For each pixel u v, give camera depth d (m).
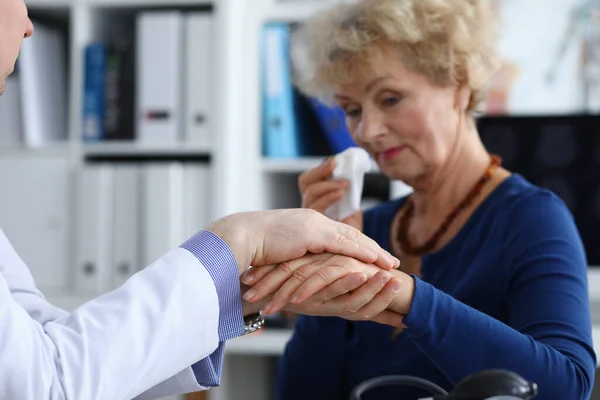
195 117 2.19
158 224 2.17
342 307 0.90
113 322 0.71
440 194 1.26
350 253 0.89
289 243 0.86
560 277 1.04
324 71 1.27
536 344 0.95
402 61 1.17
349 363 1.28
